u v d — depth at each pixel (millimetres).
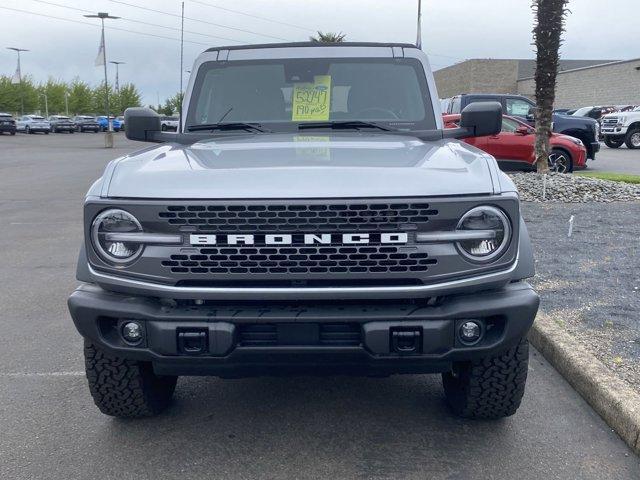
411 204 2990
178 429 3844
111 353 3256
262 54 4871
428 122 4539
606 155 24953
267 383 4500
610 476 3336
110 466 3447
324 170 3158
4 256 8648
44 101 93375
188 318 3092
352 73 4734
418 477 3330
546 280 6344
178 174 3195
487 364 3518
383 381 4523
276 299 3059
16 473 3375
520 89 59281
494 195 3076
